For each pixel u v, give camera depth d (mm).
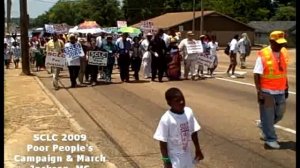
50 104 13531
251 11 78812
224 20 71188
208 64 21016
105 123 10977
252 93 15828
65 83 19656
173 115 5379
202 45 20344
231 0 81438
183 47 20094
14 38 29766
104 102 14211
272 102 8477
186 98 14805
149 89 17234
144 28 36219
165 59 19656
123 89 17297
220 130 10102
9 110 12102
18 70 27438
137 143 9039
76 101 14523
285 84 8578
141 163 7727
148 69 20844
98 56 18625
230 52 21672
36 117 11359
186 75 20328
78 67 18125
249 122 10922
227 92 16125
